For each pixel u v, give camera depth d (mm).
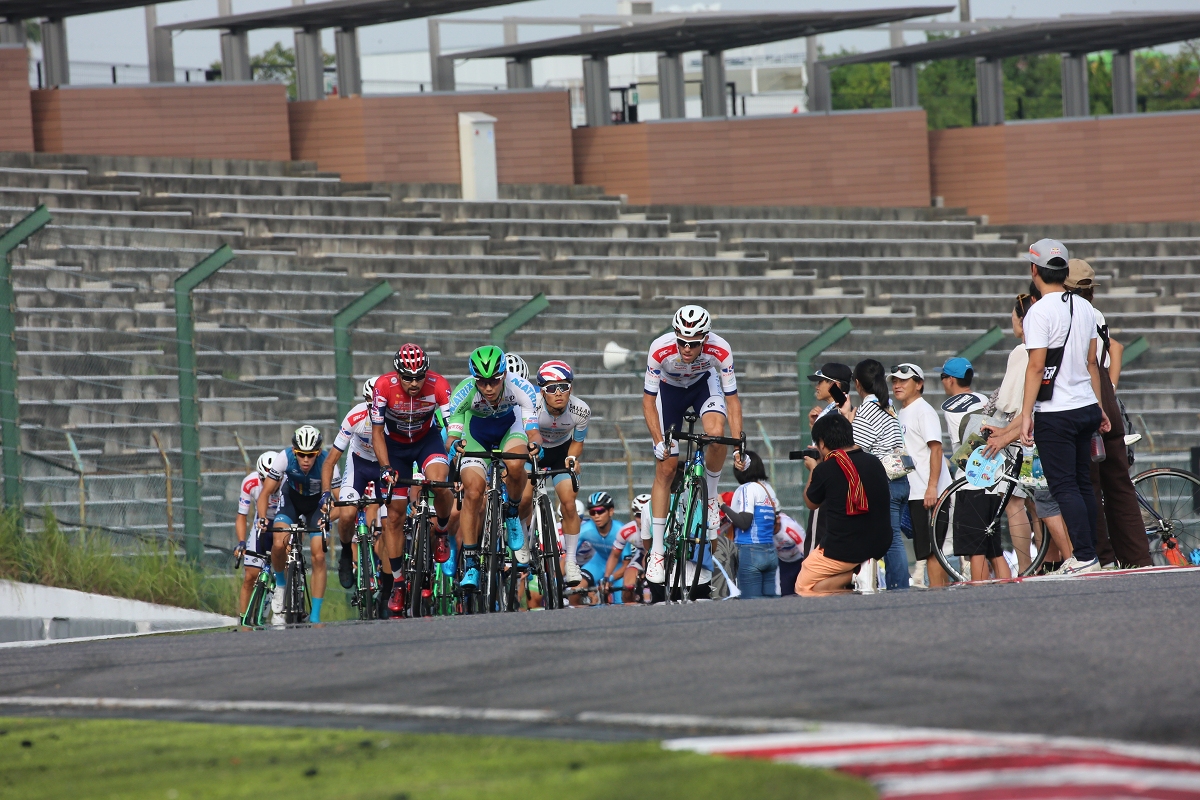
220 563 50219
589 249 88312
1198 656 14680
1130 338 85062
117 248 65312
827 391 35250
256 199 81562
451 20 106000
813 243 95250
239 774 11789
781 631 18328
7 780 12352
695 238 95000
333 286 64188
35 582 44281
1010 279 93250
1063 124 109000
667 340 32125
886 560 35094
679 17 94812
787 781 10062
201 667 19422
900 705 13008
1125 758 10586
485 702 14578
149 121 87000
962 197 110000
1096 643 15750
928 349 63531
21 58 81500
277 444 56250
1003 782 9828
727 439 30969
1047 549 31109
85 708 16797
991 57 113750
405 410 34781
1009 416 31000
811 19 95625
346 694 15844
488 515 32562
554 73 182000
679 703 13742
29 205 73062
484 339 58031
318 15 91500
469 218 89375
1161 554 31172
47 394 54594
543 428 35000
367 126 93375
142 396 55938
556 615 23891
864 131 106062
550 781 10469
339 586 48500
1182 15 100438
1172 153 109688
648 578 32500
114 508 48625
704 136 102188
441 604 34688
